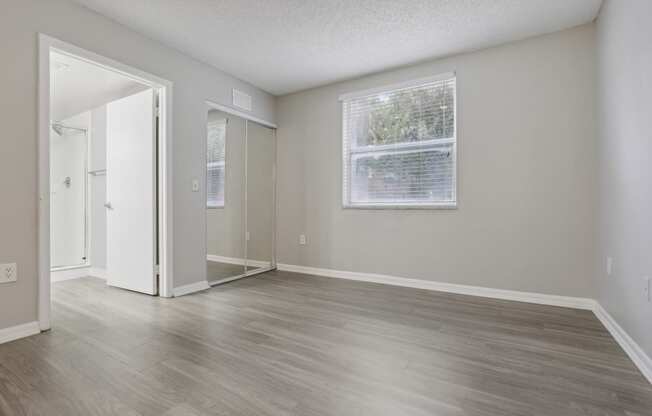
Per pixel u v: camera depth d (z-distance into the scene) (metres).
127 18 2.57
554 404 1.39
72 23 2.33
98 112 3.93
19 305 2.06
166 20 2.60
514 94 2.95
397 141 3.57
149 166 3.06
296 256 4.26
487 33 2.81
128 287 3.26
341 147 3.91
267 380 1.58
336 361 1.78
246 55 3.22
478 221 3.12
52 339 2.04
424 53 3.18
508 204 2.98
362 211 3.77
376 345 2.00
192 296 3.07
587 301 2.68
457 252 3.22
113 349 1.91
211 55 3.22
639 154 1.75
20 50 2.06
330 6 2.43
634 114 1.81
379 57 3.27
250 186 4.04
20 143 2.06
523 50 2.91
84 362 1.74
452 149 3.28
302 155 4.21
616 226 2.13
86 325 2.30
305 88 4.13
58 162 4.44
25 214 2.08
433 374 1.65
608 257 2.30
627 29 1.90
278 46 3.04
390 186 3.61
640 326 1.74
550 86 2.81
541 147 2.85
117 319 2.43
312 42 2.97
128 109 3.22
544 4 2.41
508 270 2.99
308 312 2.62
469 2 2.38
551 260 2.81
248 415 1.31
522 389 1.51
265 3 2.39
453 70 3.22
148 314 2.54
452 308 2.73
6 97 2.00
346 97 3.85
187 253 3.18
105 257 3.83
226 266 3.69
